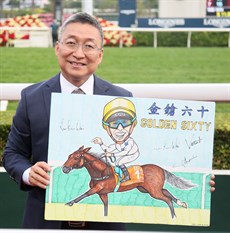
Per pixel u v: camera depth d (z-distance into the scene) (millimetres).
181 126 2688
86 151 2666
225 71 14016
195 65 14695
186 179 2691
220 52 16734
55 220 2674
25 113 2854
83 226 2844
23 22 17891
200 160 2693
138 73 13570
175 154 2689
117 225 2893
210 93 4383
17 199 4016
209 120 2691
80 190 2662
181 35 18547
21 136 2879
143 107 2684
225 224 4082
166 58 15602
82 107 2664
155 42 18094
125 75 13297
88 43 2787
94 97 2668
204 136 2693
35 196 2848
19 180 2812
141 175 2678
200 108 2688
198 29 17656
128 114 2680
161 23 18516
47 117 2818
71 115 2662
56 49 2873
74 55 2783
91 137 2670
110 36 18047
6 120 4746
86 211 2664
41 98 2850
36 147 2844
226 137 4570
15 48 16875
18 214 4023
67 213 2660
